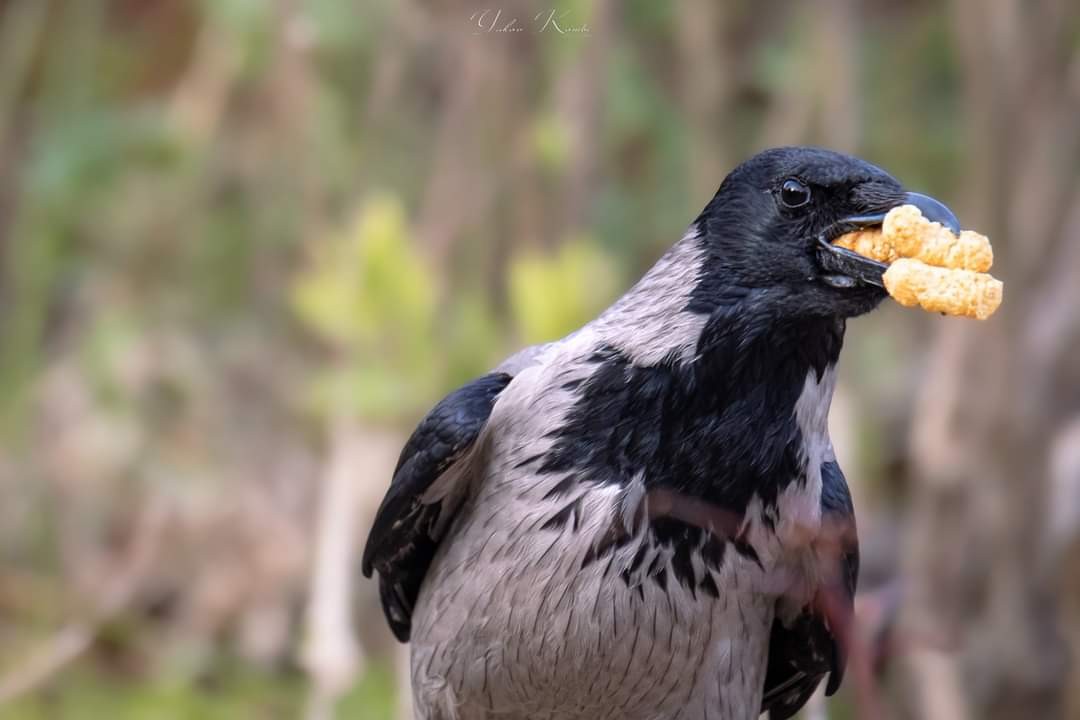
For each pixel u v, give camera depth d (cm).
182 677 1162
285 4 1227
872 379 1298
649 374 716
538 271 916
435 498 773
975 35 1216
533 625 730
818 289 704
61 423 1280
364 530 1148
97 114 1353
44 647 1156
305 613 1182
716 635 735
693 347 713
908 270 675
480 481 756
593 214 1209
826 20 1277
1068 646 1144
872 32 1388
